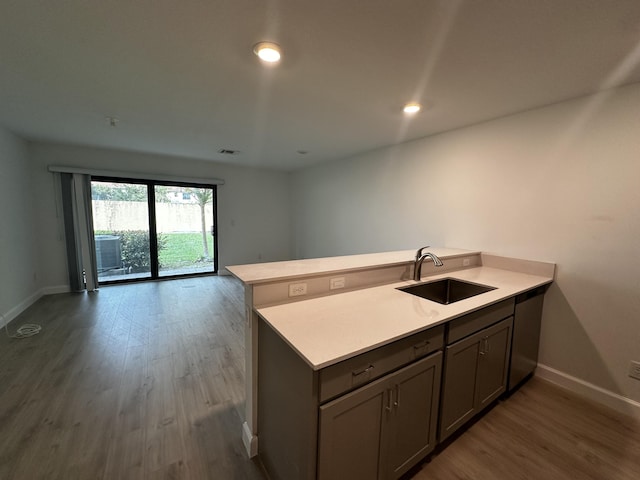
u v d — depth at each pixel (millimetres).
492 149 2635
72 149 4227
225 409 1900
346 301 1628
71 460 1481
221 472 1454
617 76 1784
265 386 1450
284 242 6395
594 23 1317
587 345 2113
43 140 3832
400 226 3654
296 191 6094
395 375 1255
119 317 3422
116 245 4805
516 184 2469
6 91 2209
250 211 5938
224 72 1864
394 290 1863
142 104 2449
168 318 3420
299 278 1626
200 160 5207
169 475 1423
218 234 5641
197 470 1458
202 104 2424
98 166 4422
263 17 1326
